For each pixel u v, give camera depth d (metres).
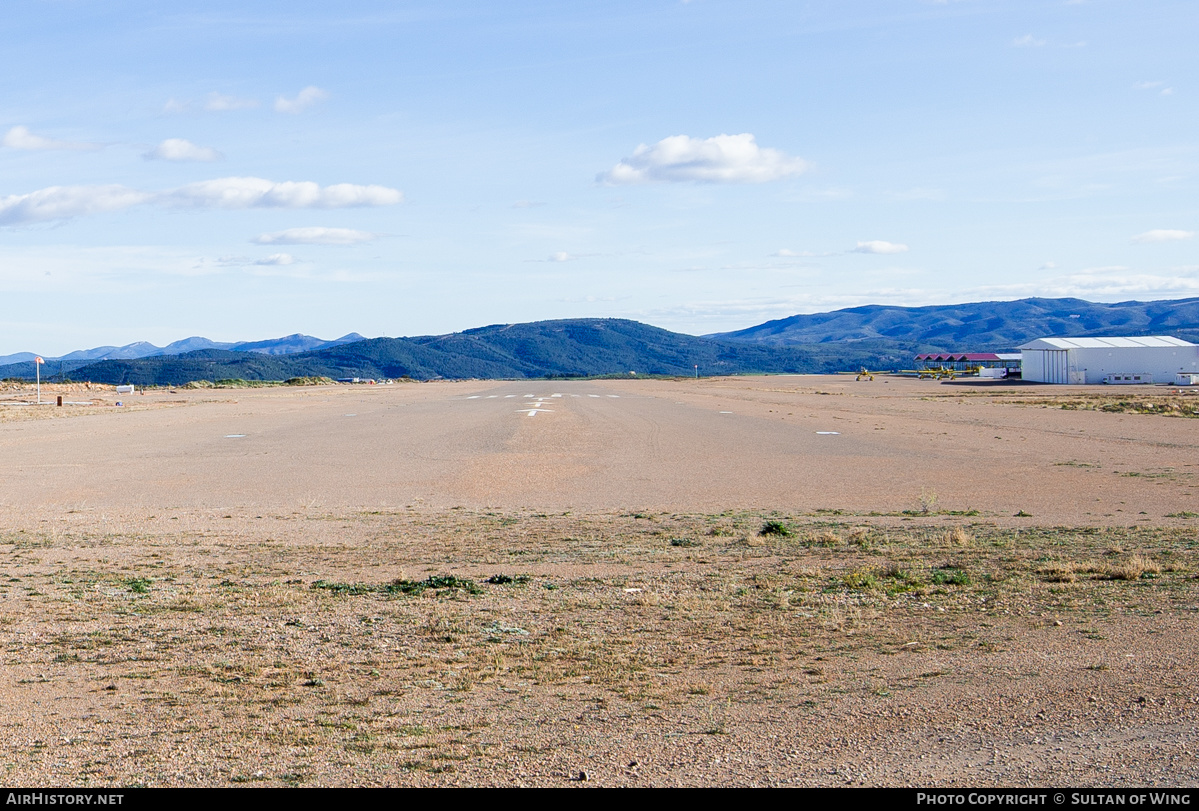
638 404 71.25
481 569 14.60
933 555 15.29
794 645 9.52
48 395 95.19
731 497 24.69
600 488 26.67
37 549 16.75
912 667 8.56
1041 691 7.64
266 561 15.53
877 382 131.88
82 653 9.45
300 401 82.75
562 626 10.52
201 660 9.17
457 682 8.33
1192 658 8.45
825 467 31.06
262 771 6.18
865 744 6.54
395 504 23.67
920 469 30.17
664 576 13.76
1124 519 19.78
